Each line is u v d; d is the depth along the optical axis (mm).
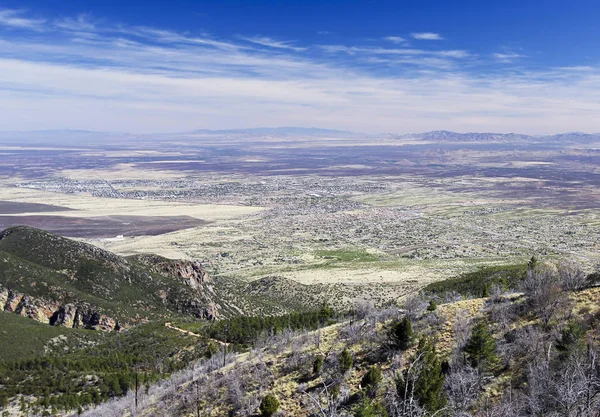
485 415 29500
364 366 40000
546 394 28484
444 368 36156
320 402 35938
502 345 36969
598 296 40656
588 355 30906
